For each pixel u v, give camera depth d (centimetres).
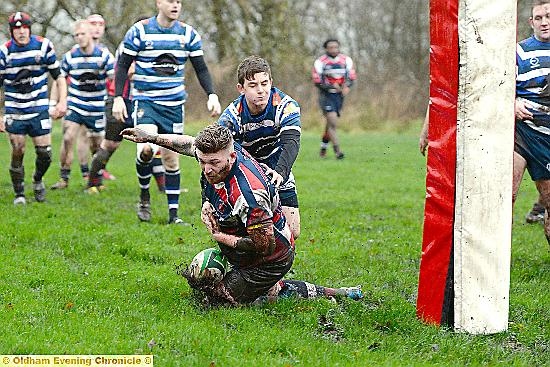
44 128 2638
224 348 1179
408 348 1241
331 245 2044
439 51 1309
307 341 1235
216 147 1250
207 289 1413
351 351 1204
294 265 1797
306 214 2567
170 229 2203
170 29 2234
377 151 5091
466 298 1316
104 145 2931
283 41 6631
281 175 1363
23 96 2586
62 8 5728
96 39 3094
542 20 1847
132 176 3603
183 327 1266
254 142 1459
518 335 1329
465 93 1281
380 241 2127
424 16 7712
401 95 6794
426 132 1700
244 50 6531
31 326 1253
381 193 3166
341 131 6631
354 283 1658
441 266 1341
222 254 1417
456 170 1305
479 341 1283
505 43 1280
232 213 1308
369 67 7638
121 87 2228
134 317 1324
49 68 2608
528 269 1823
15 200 2659
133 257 1856
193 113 6438
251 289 1395
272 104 1426
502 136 1293
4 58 2558
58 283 1555
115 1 5947
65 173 3123
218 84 6462
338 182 3500
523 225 2486
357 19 7900
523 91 1845
